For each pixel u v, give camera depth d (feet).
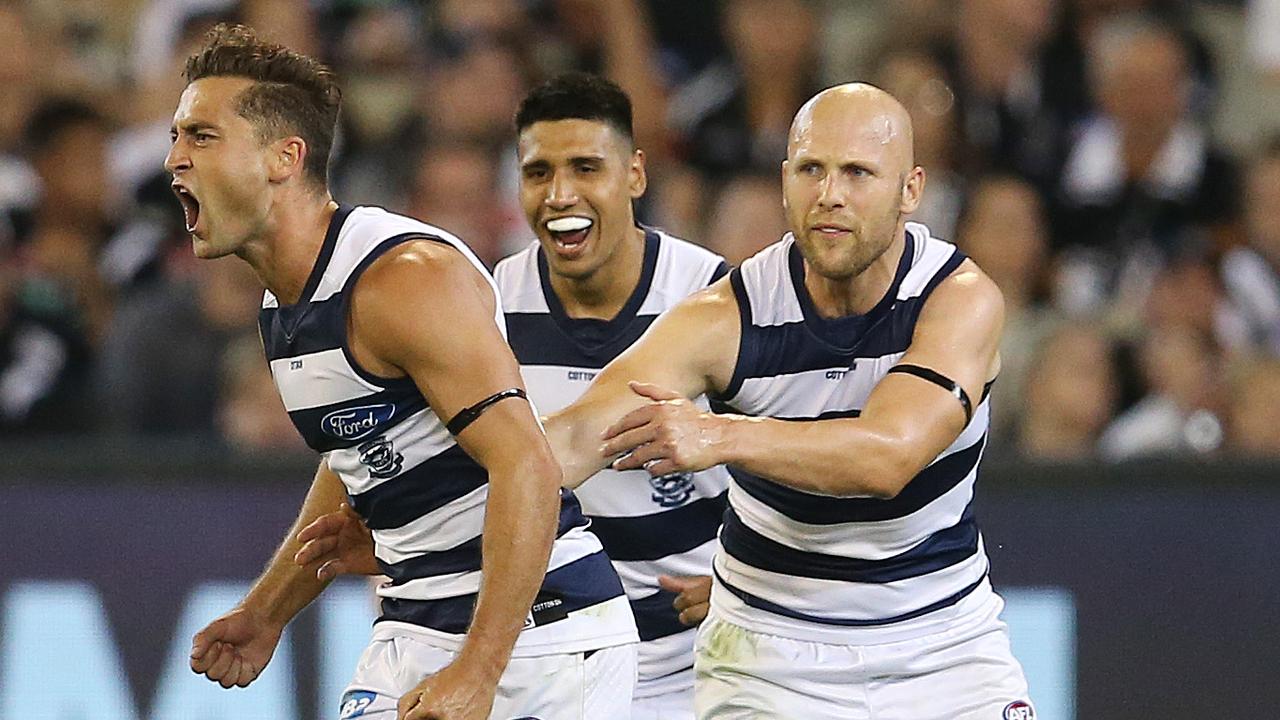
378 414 38.93
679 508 52.01
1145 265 84.94
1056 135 89.04
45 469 71.00
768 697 47.37
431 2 93.86
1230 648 67.15
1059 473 67.97
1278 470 67.41
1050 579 67.82
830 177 42.34
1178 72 88.07
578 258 51.90
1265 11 92.84
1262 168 85.81
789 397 45.24
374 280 38.17
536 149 51.55
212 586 70.23
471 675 36.88
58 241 87.04
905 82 89.10
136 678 70.08
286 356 39.37
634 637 42.45
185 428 80.23
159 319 80.89
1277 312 84.28
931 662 47.06
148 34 94.43
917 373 42.34
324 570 43.93
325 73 39.55
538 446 37.45
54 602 70.49
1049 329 80.48
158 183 89.76
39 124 87.97
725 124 90.27
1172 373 79.05
